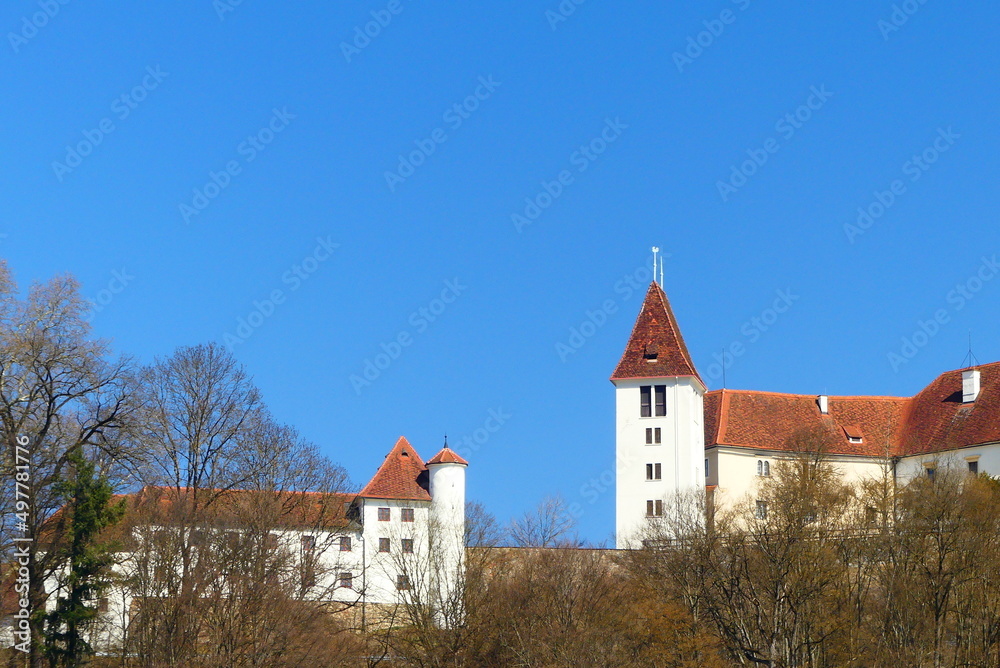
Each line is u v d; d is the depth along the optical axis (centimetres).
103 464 8169
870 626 8356
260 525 8288
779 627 8012
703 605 8525
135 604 7931
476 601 8838
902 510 9150
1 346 7256
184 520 8125
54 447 7669
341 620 9150
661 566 9331
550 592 8744
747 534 9494
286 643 7656
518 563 9694
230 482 8881
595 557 9888
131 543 8144
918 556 8512
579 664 7919
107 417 7775
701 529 9506
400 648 8588
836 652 8156
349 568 9819
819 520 9019
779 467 10825
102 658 7900
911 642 8119
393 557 10169
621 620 8525
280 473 9375
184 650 7519
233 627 7675
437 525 10312
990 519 8819
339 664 7975
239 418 9069
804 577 8288
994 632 8075
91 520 7962
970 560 8425
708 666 7919
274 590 7919
